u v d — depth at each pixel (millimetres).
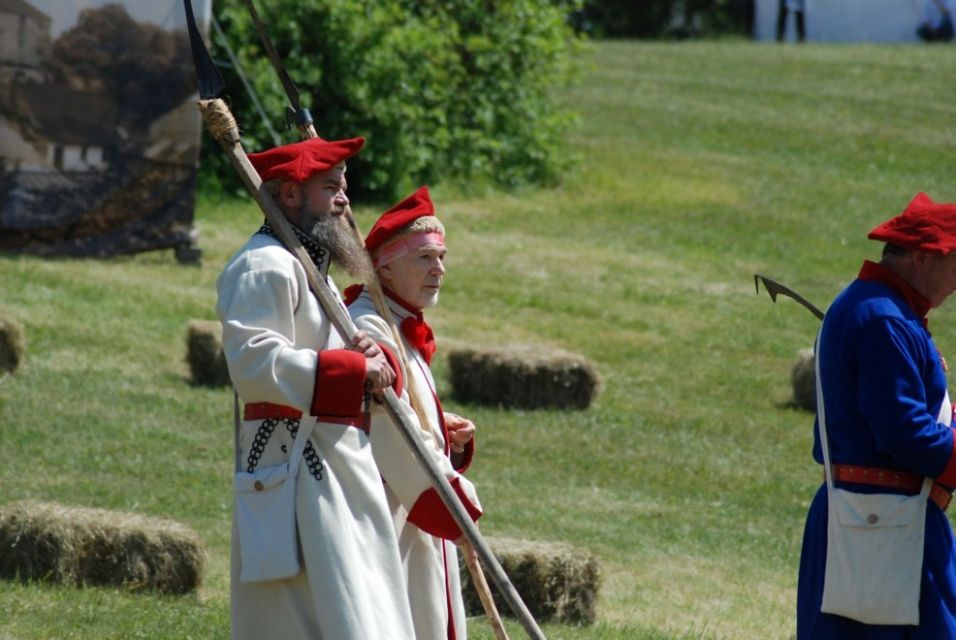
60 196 43562
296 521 12539
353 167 57125
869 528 13477
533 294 47188
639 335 43781
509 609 19797
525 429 33688
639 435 34031
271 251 12828
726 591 22953
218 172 56375
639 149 70625
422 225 14234
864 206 62781
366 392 13023
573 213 59562
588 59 96375
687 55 99688
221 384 34688
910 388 13297
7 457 27172
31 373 33562
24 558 19375
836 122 77938
